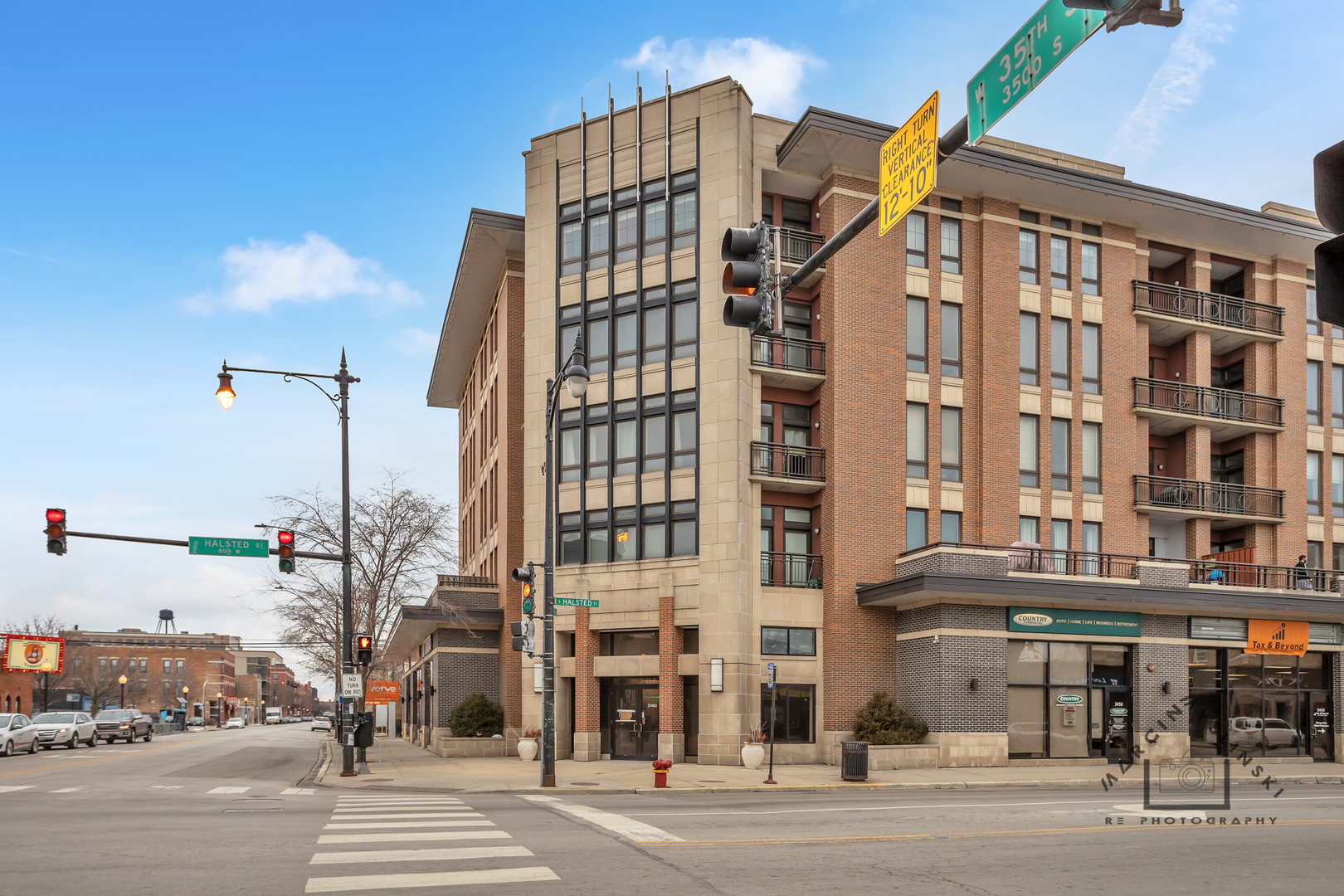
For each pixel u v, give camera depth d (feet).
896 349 105.60
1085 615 96.02
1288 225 120.06
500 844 38.78
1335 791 74.02
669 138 105.40
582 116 111.04
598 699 101.55
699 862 34.78
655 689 100.32
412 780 77.30
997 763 90.89
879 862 35.32
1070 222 114.83
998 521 105.81
